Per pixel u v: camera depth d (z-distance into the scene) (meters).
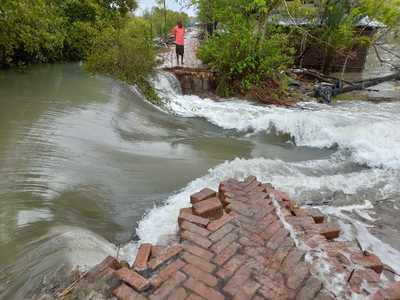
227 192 4.15
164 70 11.30
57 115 6.70
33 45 10.59
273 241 3.29
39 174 4.57
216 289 2.66
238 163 5.93
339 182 5.56
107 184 4.82
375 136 7.45
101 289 2.63
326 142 7.58
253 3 11.02
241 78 11.45
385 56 20.27
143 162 5.70
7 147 5.12
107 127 6.75
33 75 10.05
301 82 13.03
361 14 14.00
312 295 2.66
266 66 11.15
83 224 3.91
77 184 4.61
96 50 10.47
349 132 7.63
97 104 7.74
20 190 4.16
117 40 10.08
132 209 4.41
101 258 3.18
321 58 15.83
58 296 2.64
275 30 12.34
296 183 5.37
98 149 5.76
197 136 7.66
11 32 9.76
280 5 12.36
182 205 4.39
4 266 3.02
